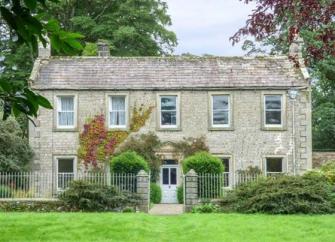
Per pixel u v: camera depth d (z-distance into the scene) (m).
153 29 48.47
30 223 17.28
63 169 32.34
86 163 32.09
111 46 45.25
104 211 22.75
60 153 32.19
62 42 3.70
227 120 32.47
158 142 32.19
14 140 30.45
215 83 32.50
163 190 31.97
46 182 31.45
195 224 17.27
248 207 21.44
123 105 32.69
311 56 11.39
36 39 3.58
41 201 23.08
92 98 32.56
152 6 49.28
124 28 45.91
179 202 30.61
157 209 26.00
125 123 32.47
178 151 32.09
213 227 16.69
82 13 49.38
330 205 21.05
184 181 24.12
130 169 28.52
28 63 41.12
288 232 15.86
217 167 28.36
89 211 22.73
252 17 11.02
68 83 32.53
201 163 28.33
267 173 31.72
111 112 32.62
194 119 32.41
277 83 32.25
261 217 19.09
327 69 42.12
